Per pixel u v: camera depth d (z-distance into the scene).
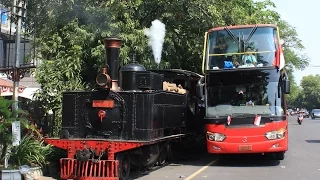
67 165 9.80
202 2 15.66
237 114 11.82
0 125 9.43
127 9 14.91
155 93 10.31
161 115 10.82
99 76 9.88
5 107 9.63
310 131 30.08
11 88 15.16
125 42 14.06
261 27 12.45
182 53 17.09
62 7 14.14
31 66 10.56
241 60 12.21
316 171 11.12
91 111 10.12
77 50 13.72
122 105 9.92
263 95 11.98
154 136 10.22
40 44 14.45
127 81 10.47
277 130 11.60
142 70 10.59
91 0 14.73
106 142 9.59
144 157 10.66
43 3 14.64
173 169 11.80
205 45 12.65
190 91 14.63
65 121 10.41
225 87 12.22
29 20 14.72
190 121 14.47
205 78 12.41
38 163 10.48
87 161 9.57
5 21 16.78
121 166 9.84
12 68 10.51
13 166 9.80
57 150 11.19
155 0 15.64
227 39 12.46
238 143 11.59
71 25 14.12
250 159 13.73
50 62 13.59
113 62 10.34
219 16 15.90
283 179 9.96
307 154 14.99
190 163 13.07
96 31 14.05
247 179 10.00
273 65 12.04
